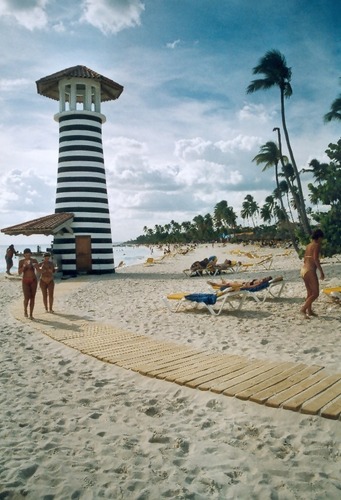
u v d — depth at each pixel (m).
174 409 4.49
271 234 88.88
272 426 3.97
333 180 16.56
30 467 3.31
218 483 3.09
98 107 24.42
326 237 16.77
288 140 23.77
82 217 23.36
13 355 6.75
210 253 55.06
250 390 4.66
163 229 179.50
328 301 10.00
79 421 4.20
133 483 3.11
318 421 3.96
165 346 6.93
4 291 16.69
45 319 9.70
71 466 3.35
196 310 10.23
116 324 9.02
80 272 23.41
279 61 23.89
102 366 6.05
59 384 5.34
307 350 6.21
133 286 16.89
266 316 8.96
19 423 4.16
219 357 6.13
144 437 3.86
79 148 23.44
